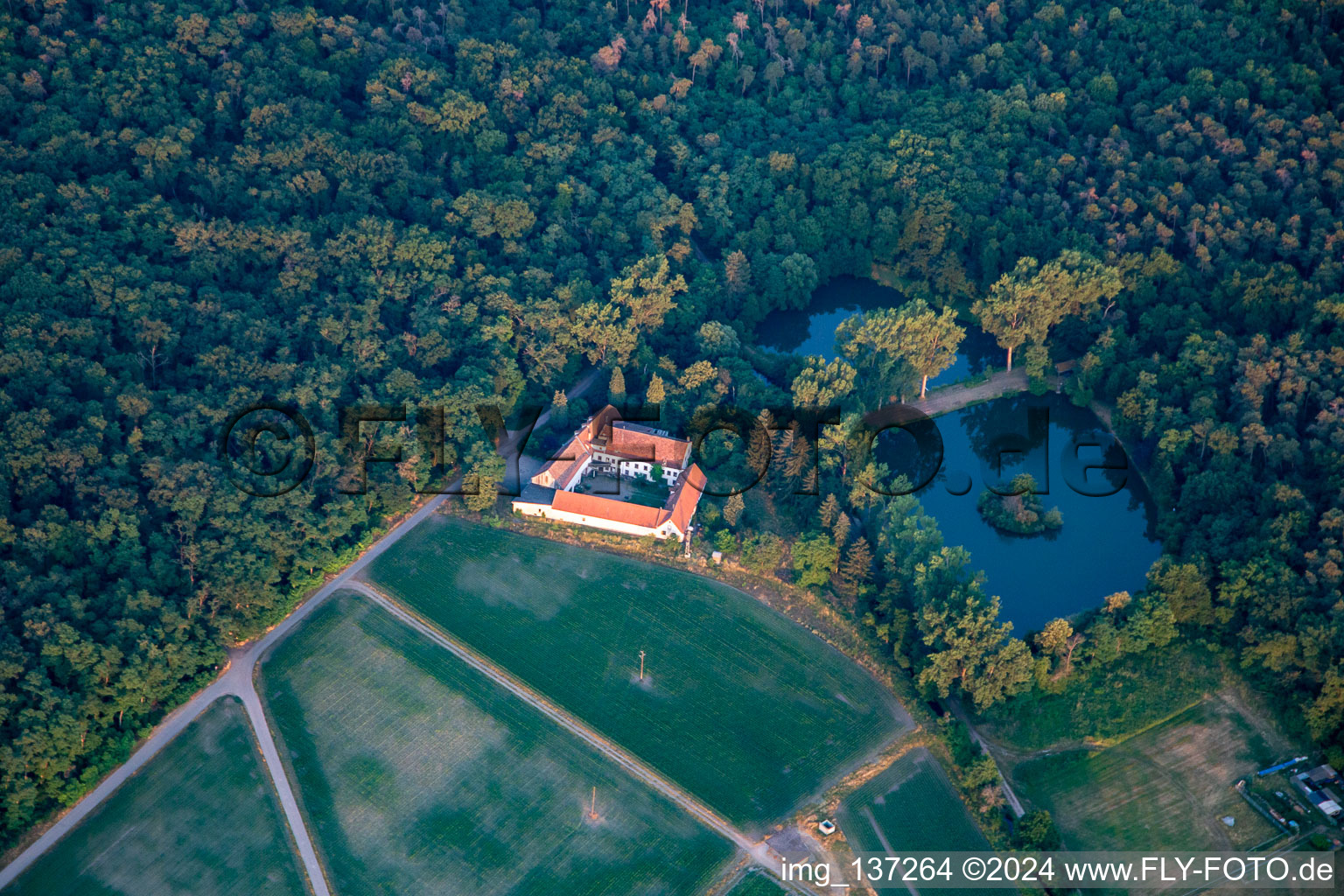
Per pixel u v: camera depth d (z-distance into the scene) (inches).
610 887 7283.5
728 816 7667.3
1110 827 7677.2
